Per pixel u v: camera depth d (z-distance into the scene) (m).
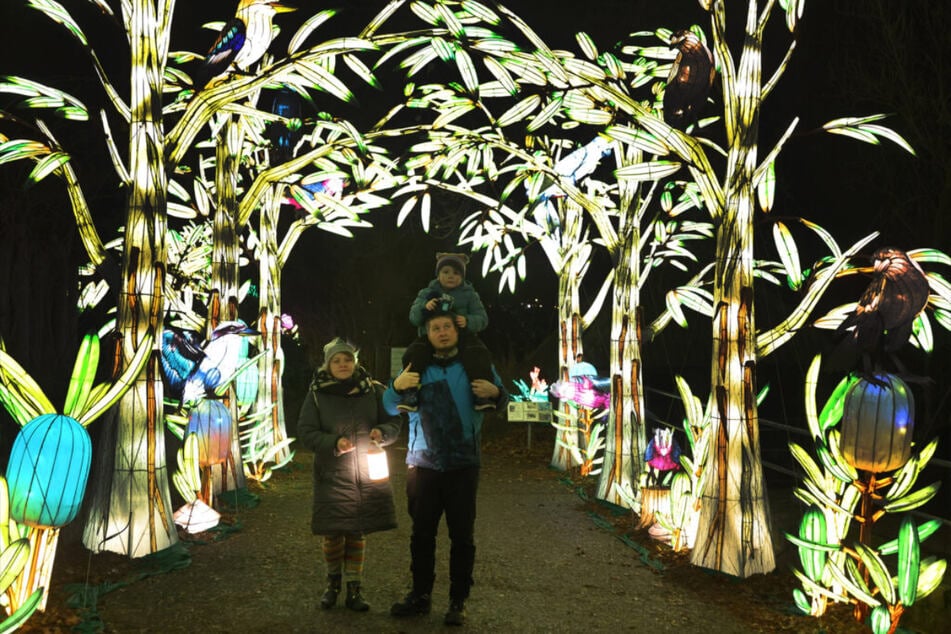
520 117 7.11
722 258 6.30
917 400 9.65
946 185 9.46
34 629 4.63
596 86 6.37
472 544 5.06
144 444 6.36
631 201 8.95
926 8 9.87
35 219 8.78
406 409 4.98
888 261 5.02
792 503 7.54
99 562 6.04
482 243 10.97
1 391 4.89
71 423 4.68
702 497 6.30
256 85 6.80
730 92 6.30
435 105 8.62
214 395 7.65
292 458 11.42
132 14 6.56
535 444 13.41
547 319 17.42
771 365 11.38
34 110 9.84
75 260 9.32
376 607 5.35
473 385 4.94
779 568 6.23
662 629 5.09
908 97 9.70
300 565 6.28
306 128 10.39
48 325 8.67
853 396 4.97
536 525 7.92
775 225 6.17
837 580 5.11
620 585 5.97
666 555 6.72
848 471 5.10
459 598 5.04
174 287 11.48
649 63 8.46
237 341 7.62
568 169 8.81
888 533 6.47
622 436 8.76
